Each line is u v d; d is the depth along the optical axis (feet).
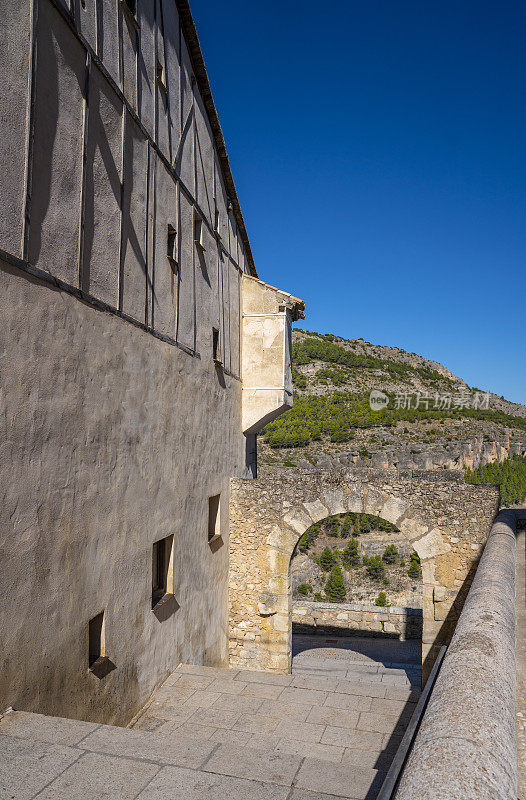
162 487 23.47
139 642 20.70
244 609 35.53
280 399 39.47
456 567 32.45
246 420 39.78
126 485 19.69
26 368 13.67
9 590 12.75
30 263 13.96
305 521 34.94
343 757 17.94
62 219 15.57
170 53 25.67
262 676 24.63
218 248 33.94
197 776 10.46
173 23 26.17
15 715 12.49
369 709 21.58
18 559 13.14
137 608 20.54
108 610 18.10
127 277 20.18
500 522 29.22
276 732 19.57
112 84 19.06
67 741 11.51
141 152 21.77
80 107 16.75
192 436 27.96
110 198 18.79
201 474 29.53
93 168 17.56
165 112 24.81
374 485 34.04
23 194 13.67
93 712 16.84
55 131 15.26
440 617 32.48
